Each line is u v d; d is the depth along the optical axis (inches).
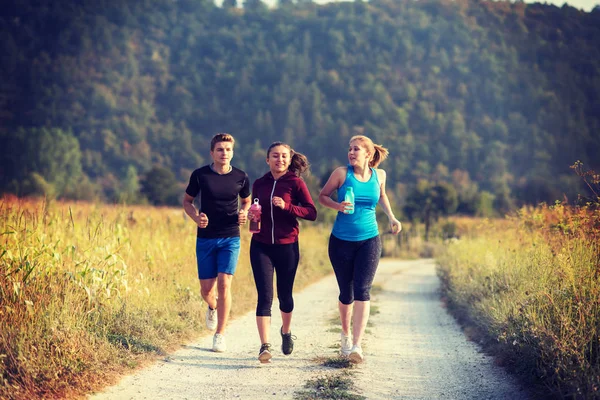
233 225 335.9
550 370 260.5
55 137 6663.4
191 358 316.5
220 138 331.9
